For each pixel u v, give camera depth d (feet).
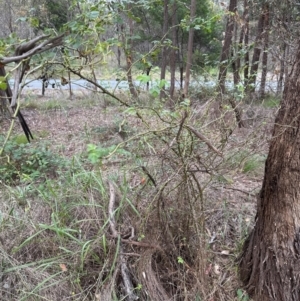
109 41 7.80
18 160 14.25
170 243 8.45
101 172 10.52
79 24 6.79
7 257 8.21
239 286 8.32
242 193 11.71
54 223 8.53
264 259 7.58
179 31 32.27
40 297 7.48
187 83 19.21
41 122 24.72
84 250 8.27
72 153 16.57
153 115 7.39
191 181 7.98
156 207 8.19
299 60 6.69
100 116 21.63
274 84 25.54
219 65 16.05
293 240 7.09
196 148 7.43
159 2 9.27
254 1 23.41
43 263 8.28
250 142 8.22
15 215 9.75
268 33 20.48
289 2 20.80
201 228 8.37
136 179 10.94
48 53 6.37
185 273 8.19
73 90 34.73
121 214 9.29
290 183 6.98
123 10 8.05
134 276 8.05
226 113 7.64
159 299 7.61
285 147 6.95
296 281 7.11
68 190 10.13
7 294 7.73
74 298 7.73
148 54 8.03
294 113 6.73
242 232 9.87
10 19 27.55
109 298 7.46
